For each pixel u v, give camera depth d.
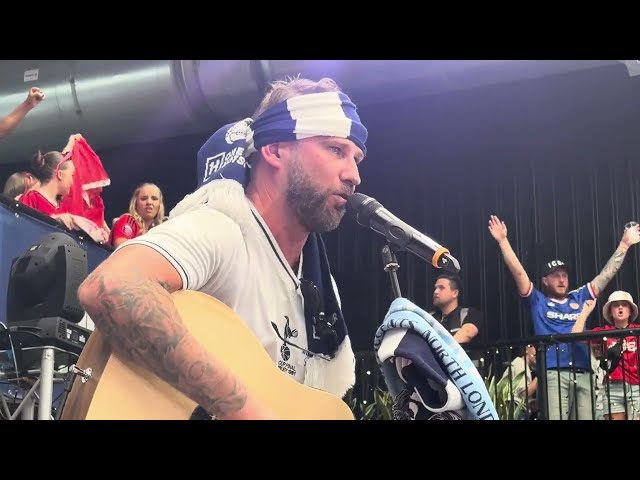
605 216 6.42
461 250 6.70
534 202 6.59
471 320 5.18
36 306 2.40
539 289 6.35
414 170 6.96
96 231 3.83
